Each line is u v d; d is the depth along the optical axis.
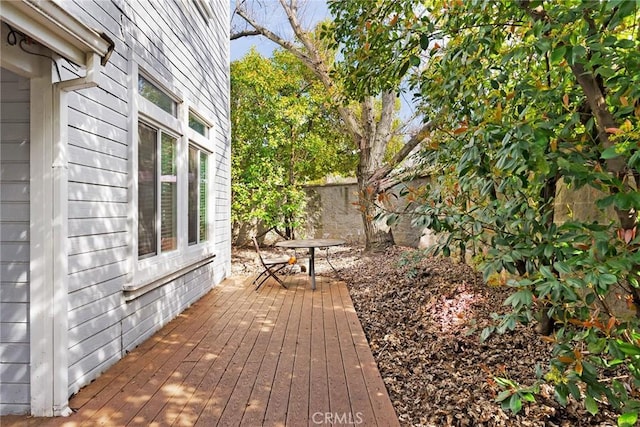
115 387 2.67
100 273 2.90
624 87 1.69
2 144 2.34
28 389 2.35
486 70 2.65
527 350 3.20
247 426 2.20
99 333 2.88
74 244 2.60
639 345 1.58
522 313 2.09
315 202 11.70
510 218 2.33
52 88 2.30
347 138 11.89
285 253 10.13
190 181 5.23
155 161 3.99
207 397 2.53
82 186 2.70
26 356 2.35
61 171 2.33
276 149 10.24
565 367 1.77
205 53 5.73
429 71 3.37
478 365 3.02
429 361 3.19
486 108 2.47
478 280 5.18
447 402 2.49
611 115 1.80
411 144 8.16
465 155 2.29
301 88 11.20
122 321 3.22
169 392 2.59
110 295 3.04
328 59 8.55
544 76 2.45
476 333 3.56
